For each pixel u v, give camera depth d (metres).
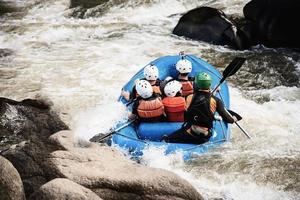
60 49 39.84
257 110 28.11
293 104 29.02
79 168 18.25
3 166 16.70
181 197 17.14
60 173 17.92
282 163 22.28
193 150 22.38
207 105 22.25
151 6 50.84
